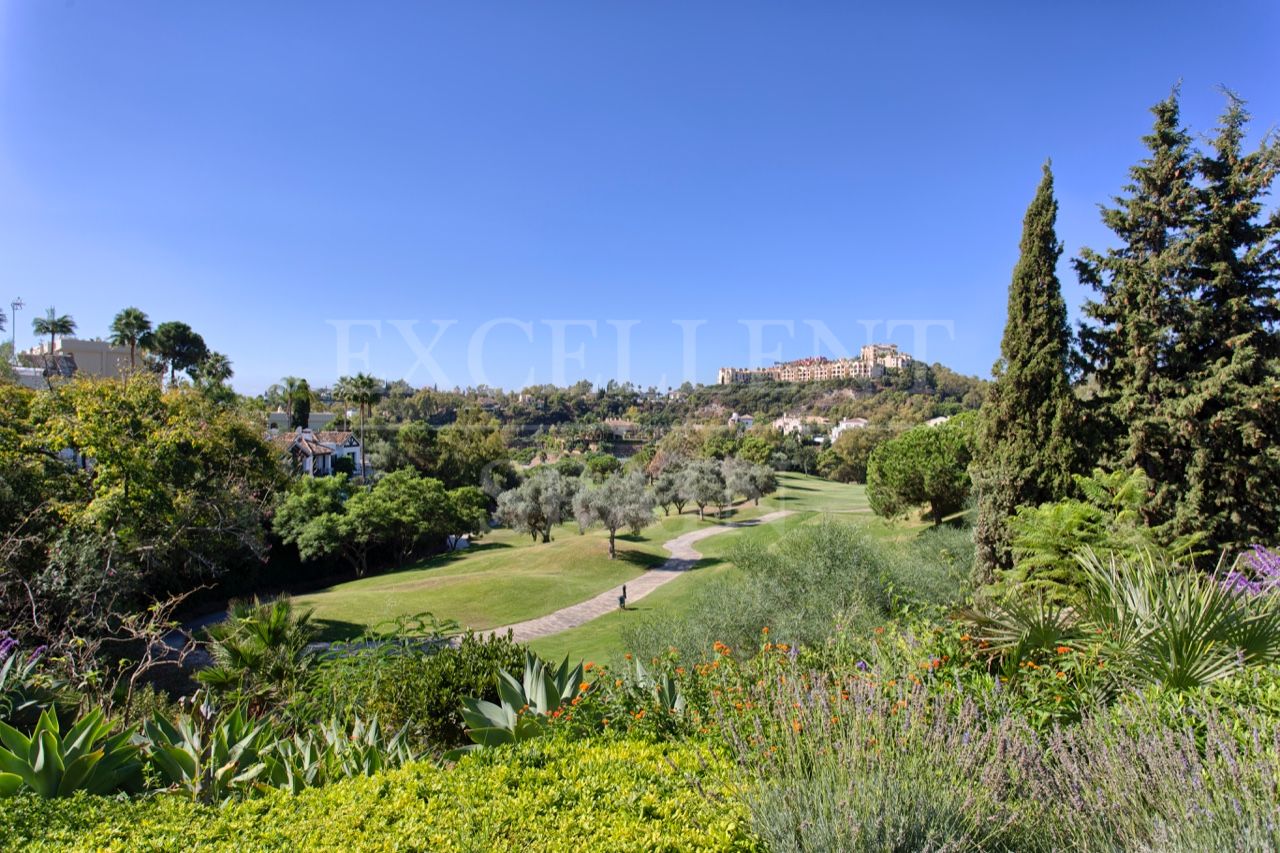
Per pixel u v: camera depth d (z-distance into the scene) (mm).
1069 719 3670
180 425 19016
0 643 5895
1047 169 12297
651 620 13500
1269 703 3361
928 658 4352
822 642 8219
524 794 2863
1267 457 11086
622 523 26641
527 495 31109
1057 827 2502
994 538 12453
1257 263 11781
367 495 32406
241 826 2736
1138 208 12414
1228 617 3949
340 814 2754
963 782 2582
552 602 21984
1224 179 12000
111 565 11492
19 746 3361
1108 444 12141
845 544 13109
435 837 2510
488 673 6191
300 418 55719
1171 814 2355
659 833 2516
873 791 2406
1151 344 11922
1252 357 11219
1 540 12062
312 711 6652
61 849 2529
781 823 2436
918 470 25500
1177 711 3277
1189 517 11305
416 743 5770
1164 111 12328
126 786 3604
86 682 6801
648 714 4105
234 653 8219
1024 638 4363
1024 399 12453
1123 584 4805
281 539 30266
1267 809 2180
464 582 24188
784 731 2955
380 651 7742
